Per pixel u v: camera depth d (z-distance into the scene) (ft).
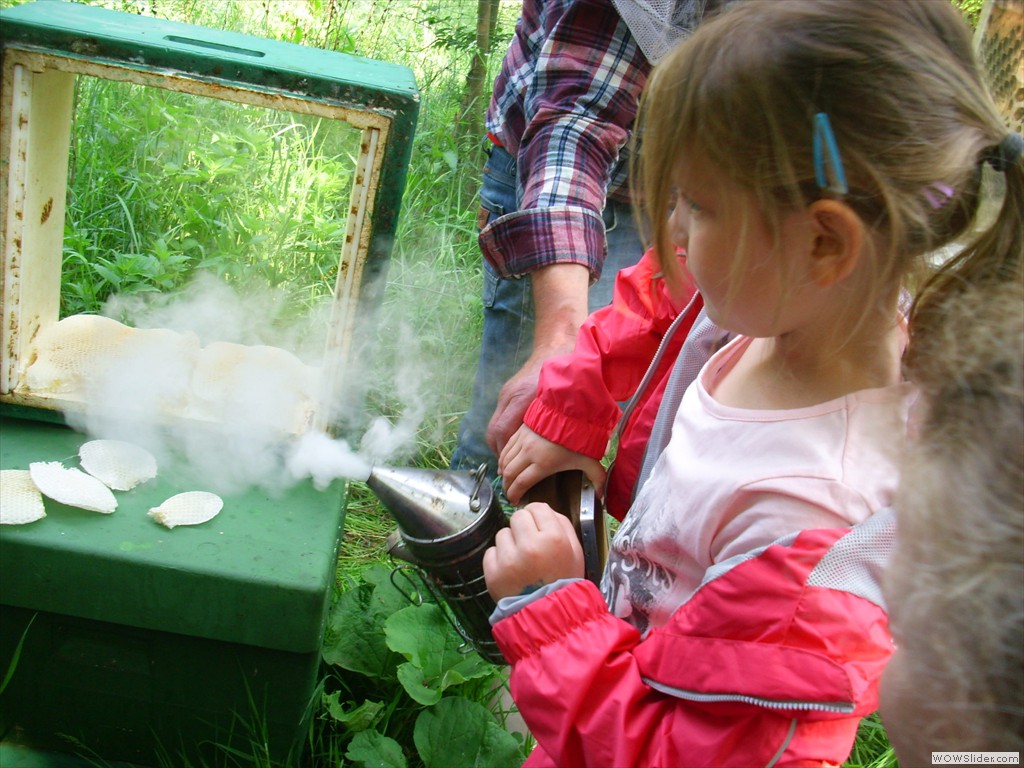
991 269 2.67
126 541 4.04
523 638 3.26
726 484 3.05
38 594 4.01
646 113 2.98
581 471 4.25
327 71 4.19
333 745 4.75
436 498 4.00
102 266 7.38
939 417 2.50
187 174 8.42
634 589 3.53
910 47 2.64
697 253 2.88
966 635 2.27
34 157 4.39
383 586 5.45
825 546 2.75
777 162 2.64
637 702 3.04
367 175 4.25
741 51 2.68
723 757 2.78
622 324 4.42
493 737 4.74
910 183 2.62
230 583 3.97
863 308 2.79
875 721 5.41
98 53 3.98
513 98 6.08
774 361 3.20
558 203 5.00
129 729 4.39
